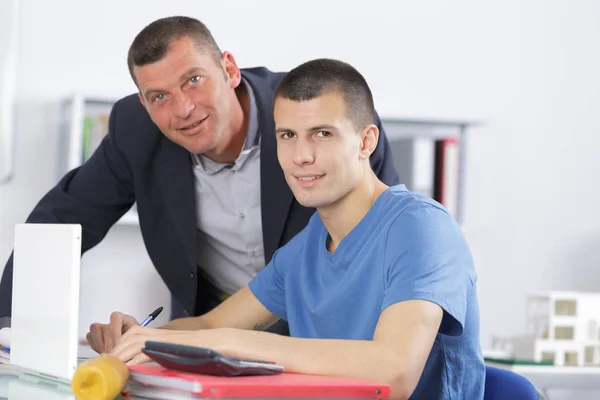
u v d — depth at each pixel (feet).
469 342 5.11
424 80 13.21
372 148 5.20
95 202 7.86
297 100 4.93
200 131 6.75
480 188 13.42
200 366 3.81
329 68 4.99
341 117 4.95
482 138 13.44
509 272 13.53
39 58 11.84
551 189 13.74
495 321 13.47
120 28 12.13
